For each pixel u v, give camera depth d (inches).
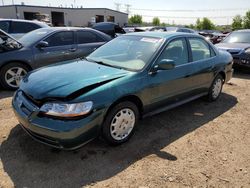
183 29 716.7
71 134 108.3
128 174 111.9
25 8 1542.8
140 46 157.5
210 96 204.7
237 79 297.9
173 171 115.1
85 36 261.3
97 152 127.0
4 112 171.6
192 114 182.5
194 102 208.2
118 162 120.0
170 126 160.7
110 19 1940.2
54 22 1707.7
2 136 138.6
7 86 218.7
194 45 179.2
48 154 124.0
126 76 131.2
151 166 118.0
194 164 121.2
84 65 148.0
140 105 140.4
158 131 152.9
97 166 116.5
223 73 211.5
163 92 150.8
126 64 146.3
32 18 1588.3
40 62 230.1
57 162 118.2
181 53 166.4
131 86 129.3
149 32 178.2
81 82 119.6
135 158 123.7
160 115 177.5
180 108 193.2
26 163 116.6
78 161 119.5
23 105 120.1
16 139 136.1
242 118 179.3
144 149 132.0
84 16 1801.2
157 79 144.2
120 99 126.2
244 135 153.3
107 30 489.1
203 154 130.2
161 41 155.6
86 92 114.0
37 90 117.1
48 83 120.5
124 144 135.6
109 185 104.7
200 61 180.9
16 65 218.7
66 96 109.9
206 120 172.9
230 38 370.0
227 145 140.4
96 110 114.3
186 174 113.5
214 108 196.7
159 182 107.6
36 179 106.8
